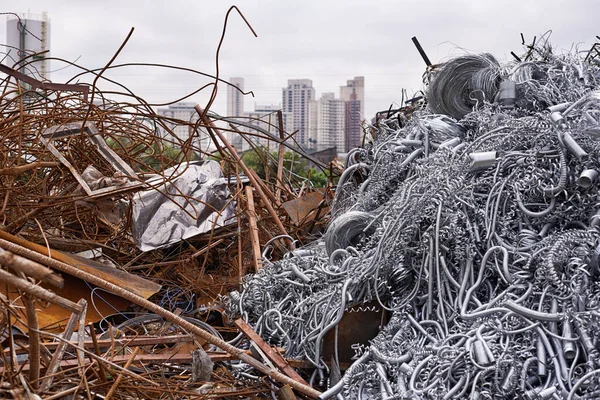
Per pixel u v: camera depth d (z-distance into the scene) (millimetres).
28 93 7508
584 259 4297
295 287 5520
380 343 4512
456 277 4754
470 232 4703
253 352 4957
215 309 6207
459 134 6027
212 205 7715
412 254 4980
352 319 4996
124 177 6199
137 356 4785
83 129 6316
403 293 4992
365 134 8461
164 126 7414
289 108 72375
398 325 4660
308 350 4961
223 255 7773
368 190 6227
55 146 6711
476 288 4578
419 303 4828
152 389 4262
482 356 3852
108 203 6230
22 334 4695
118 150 7785
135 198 7504
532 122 5102
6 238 5371
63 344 4145
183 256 7480
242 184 8312
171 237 7406
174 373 4914
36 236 6629
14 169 5852
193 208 7184
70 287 5664
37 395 3637
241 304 5734
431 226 4777
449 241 4766
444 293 4680
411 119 6637
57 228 7094
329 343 4953
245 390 4621
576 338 3926
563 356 3914
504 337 4082
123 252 7391
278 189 9781
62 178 6746
